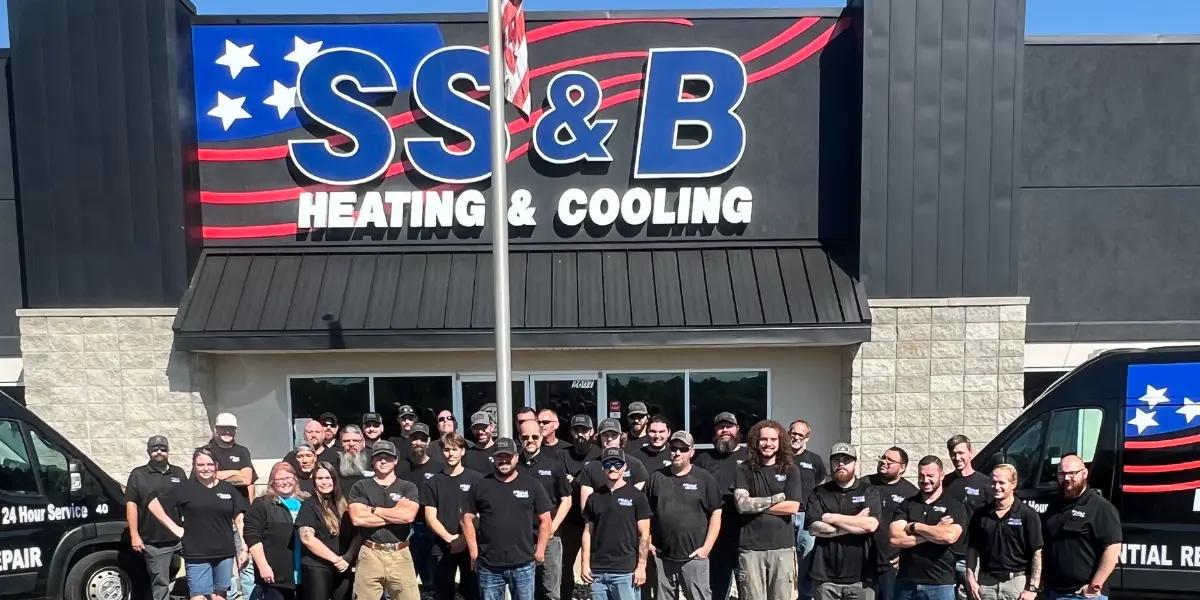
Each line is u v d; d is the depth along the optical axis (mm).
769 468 6164
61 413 9727
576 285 9953
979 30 9930
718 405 10555
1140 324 10555
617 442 6633
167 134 9797
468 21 10281
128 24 9719
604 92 10375
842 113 10383
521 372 10492
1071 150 10523
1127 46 10453
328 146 10289
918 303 9875
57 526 6938
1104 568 5465
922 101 9930
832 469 6059
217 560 6535
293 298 9797
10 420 6840
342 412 10469
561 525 7008
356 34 10266
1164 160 10516
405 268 10148
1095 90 10469
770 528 6105
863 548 5926
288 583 6195
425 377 10484
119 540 7246
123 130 9781
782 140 10406
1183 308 10555
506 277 7820
